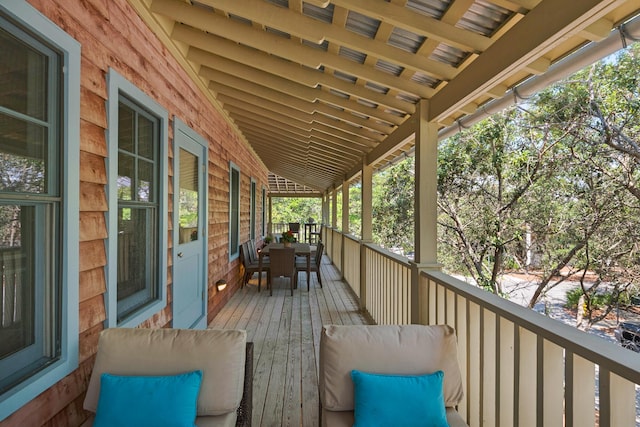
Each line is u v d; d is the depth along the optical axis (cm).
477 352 177
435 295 229
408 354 152
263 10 203
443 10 168
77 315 152
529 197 577
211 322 395
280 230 1717
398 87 244
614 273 441
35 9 128
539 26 140
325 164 692
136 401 129
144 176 230
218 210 430
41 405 134
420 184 251
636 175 423
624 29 134
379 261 388
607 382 98
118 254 198
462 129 291
